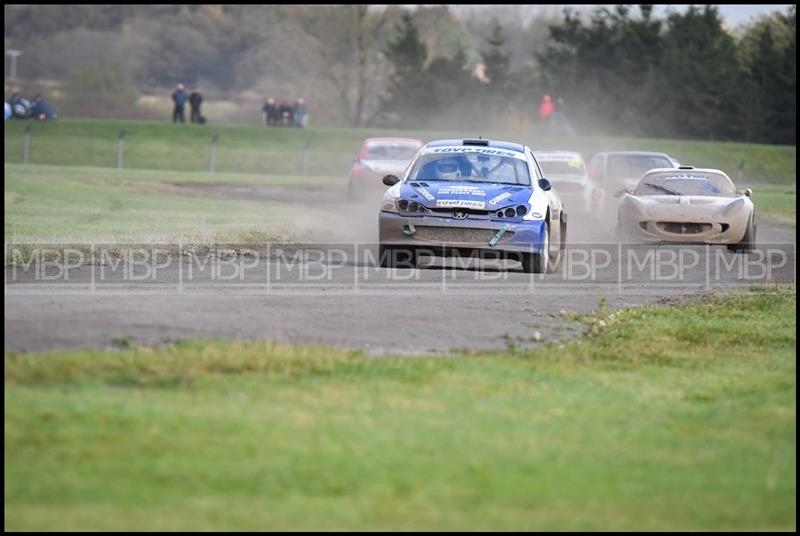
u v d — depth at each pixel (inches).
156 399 1039.0
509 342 1428.4
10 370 1092.5
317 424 985.5
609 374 1255.5
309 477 853.8
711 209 2770.7
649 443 979.9
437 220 2086.6
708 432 1020.5
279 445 921.5
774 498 849.5
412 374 1189.1
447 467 889.5
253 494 816.9
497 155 2272.4
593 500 834.2
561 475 885.2
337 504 804.6
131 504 788.6
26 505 781.3
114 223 2856.8
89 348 1234.0
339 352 1264.8
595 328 1529.3
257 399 1059.3
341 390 1111.0
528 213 2110.0
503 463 905.5
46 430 927.7
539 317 1633.9
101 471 847.7
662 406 1113.4
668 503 834.2
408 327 1502.2
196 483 832.9
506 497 831.7
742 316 1691.7
